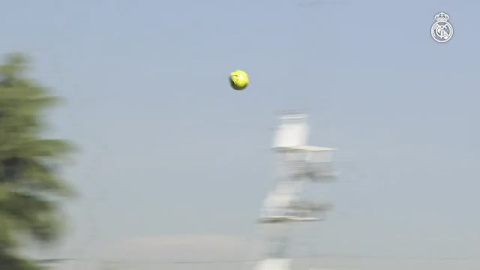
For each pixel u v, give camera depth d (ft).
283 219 174.91
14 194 176.65
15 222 176.45
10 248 176.65
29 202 177.78
